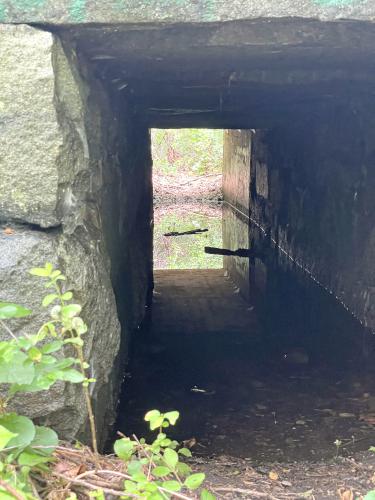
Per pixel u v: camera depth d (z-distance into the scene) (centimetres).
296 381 445
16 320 203
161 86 423
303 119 751
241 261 972
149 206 734
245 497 228
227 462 294
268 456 321
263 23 220
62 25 210
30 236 208
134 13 208
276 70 366
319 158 757
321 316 626
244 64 335
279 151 1006
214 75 380
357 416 377
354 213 623
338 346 527
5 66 203
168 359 491
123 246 429
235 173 1514
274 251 1029
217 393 422
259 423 371
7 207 209
